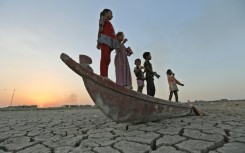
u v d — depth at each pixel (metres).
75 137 3.13
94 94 3.13
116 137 3.05
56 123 5.22
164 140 2.66
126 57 4.29
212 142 2.50
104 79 3.17
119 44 4.27
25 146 2.82
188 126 3.62
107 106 3.29
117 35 4.39
